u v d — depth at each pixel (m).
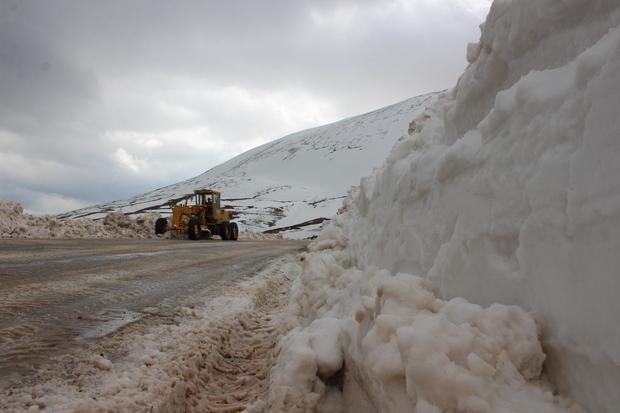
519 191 1.49
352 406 1.98
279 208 69.31
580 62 1.27
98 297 4.42
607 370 1.07
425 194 2.40
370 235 3.48
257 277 6.81
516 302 1.45
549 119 1.39
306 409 1.98
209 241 18.62
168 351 2.85
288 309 4.38
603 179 1.11
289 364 2.13
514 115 1.59
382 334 1.61
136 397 2.12
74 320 3.48
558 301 1.25
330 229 5.39
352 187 6.53
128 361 2.62
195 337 3.20
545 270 1.31
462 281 1.78
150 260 8.20
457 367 1.27
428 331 1.39
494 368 1.28
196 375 2.66
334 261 3.99
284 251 13.48
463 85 2.30
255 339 3.73
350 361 2.03
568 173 1.25
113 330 3.25
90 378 2.34
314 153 125.88
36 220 14.20
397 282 1.78
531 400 1.21
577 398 1.17
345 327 2.20
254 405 2.17
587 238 1.15
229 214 24.31
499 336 1.35
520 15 1.72
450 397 1.25
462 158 1.94
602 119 1.14
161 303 4.32
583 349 1.14
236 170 128.25
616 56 1.13
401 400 1.43
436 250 2.15
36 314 3.61
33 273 5.73
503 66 1.90
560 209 1.26
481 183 1.74
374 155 112.75
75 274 5.86
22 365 2.47
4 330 3.11
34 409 1.93
